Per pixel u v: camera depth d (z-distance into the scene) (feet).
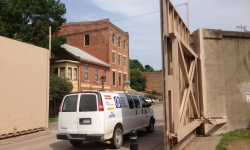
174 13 27.66
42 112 51.03
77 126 29.27
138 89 233.76
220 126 35.14
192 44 37.24
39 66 50.49
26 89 46.88
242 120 35.96
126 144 33.37
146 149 29.45
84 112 29.19
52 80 77.36
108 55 126.62
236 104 36.04
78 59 99.96
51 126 57.93
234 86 36.29
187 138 30.17
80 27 134.41
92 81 109.70
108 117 29.53
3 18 81.00
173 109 23.61
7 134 42.16
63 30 137.69
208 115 35.09
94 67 112.27
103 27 128.98
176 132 23.12
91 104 29.25
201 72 35.35
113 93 32.53
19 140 40.24
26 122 46.44
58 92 77.10
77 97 30.14
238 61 36.78
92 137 28.45
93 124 28.68
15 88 44.37
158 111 103.14
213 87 35.63
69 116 29.86
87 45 131.95
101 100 29.32
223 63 36.35
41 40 90.79
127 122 33.83
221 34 36.42
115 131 30.55
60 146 33.53
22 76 46.01
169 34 23.48
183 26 31.86
